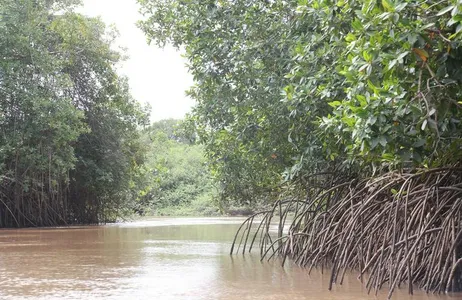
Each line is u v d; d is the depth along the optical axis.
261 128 13.34
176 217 40.34
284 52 12.17
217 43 12.88
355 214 10.08
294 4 11.99
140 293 8.75
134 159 32.69
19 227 26.48
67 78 26.33
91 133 29.80
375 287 9.09
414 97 6.89
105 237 19.73
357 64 7.12
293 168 12.05
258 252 14.74
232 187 17.12
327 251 11.31
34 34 25.34
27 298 8.37
